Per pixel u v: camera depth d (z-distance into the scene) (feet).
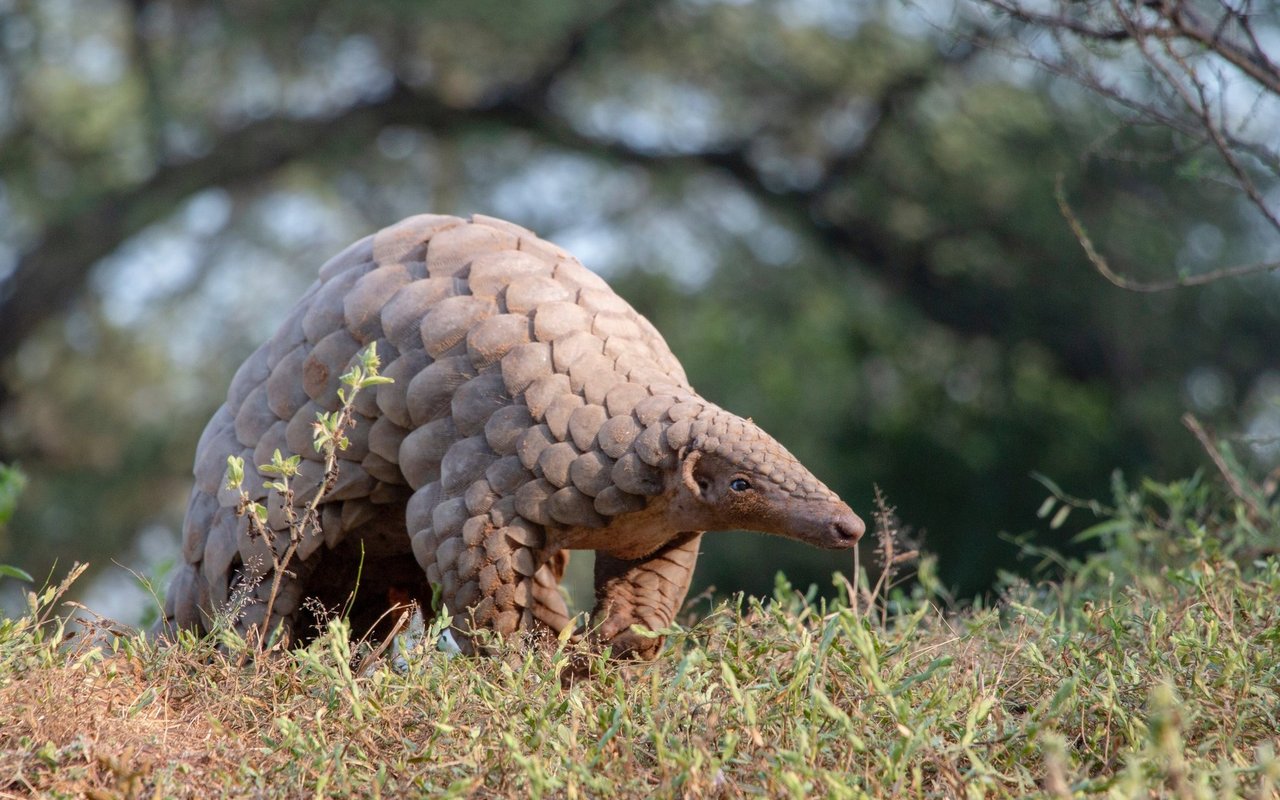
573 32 79.82
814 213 81.92
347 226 87.86
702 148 82.58
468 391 23.04
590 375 23.00
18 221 84.94
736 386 75.36
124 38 83.66
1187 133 31.55
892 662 22.84
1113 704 18.92
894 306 80.43
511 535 22.54
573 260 25.02
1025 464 75.56
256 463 24.57
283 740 19.30
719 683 20.74
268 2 78.69
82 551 84.84
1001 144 74.33
